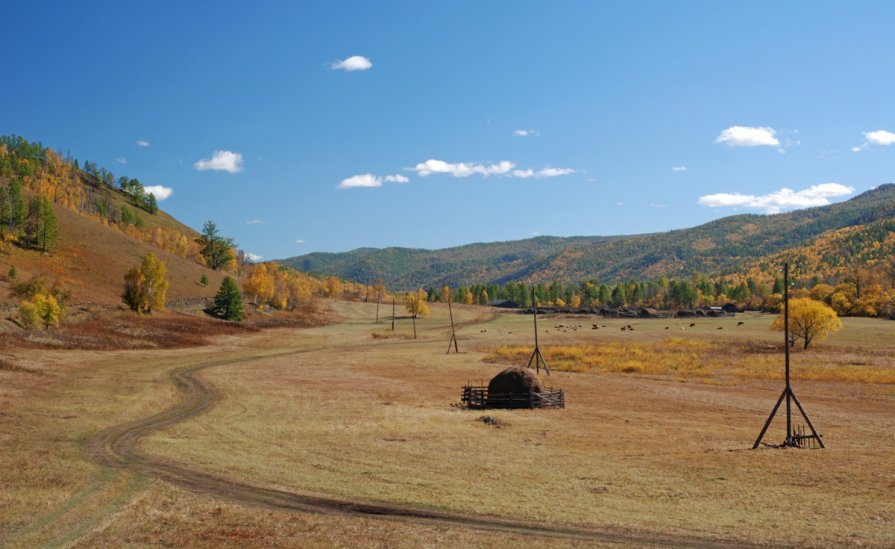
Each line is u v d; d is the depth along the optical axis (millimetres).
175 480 22844
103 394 46750
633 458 28625
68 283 121250
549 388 52469
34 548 16188
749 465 26984
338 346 111688
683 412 44750
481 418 39844
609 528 18172
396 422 37625
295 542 16797
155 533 17391
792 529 18062
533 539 17125
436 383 62625
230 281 139125
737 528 18172
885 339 105312
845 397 52531
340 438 32188
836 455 29344
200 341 102812
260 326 141500
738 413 44562
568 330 142000
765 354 86750
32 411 37438
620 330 139250
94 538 16953
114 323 98625
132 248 167875
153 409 41812
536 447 31141
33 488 21359
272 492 21547
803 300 93938
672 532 17797
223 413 40781
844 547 16547
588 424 38906
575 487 23016
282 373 68562
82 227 165000
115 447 28562
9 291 98500
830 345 96938
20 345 68562
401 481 23312
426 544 16703
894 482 23797
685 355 86250
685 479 24391
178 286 154500
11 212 138125
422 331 147375
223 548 16375
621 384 60781
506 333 137125
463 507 20094
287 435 32844
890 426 39438
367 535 17344
